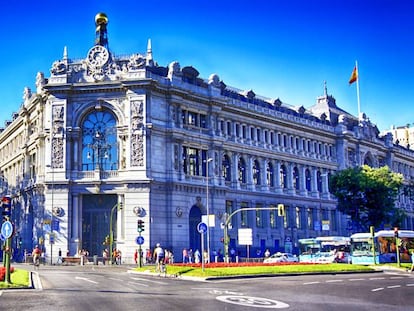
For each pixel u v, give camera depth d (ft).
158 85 253.03
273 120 320.70
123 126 250.16
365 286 122.21
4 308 79.00
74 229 246.06
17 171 327.47
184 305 83.92
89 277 150.92
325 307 81.92
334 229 361.51
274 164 323.16
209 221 211.20
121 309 78.79
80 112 254.27
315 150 357.00
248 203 300.40
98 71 255.29
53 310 77.25
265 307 81.41
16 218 313.12
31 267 210.59
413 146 532.73
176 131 256.73
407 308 81.56
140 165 244.42
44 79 274.57
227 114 292.81
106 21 272.72
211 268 168.86
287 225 324.80
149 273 169.68
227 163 292.81
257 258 272.10
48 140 253.65
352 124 390.21
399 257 231.30
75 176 250.16
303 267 173.68
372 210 298.35
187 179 262.06
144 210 240.73
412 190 404.98
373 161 402.93
